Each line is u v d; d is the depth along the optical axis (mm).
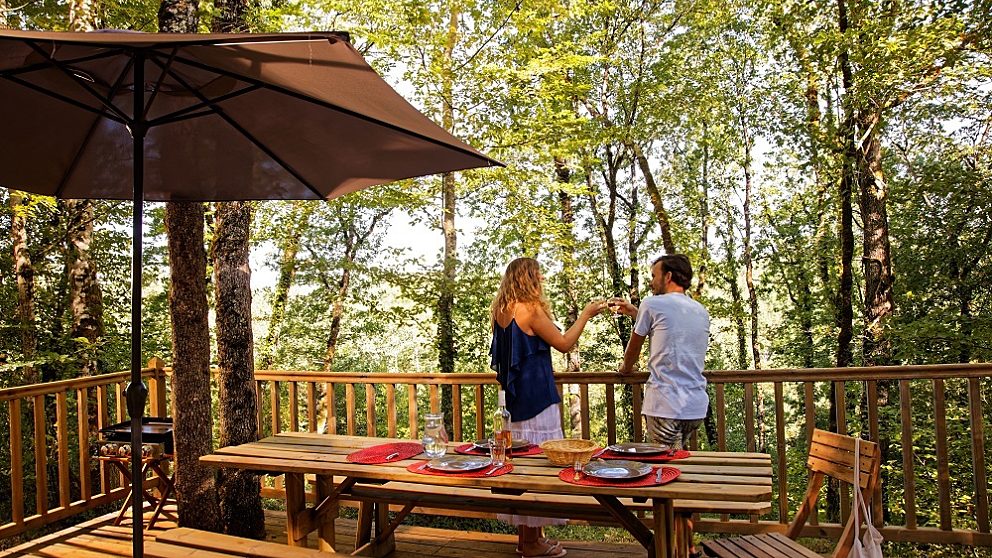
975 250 12055
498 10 10273
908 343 11047
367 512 3734
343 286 15234
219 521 4168
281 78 2178
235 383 4184
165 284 12039
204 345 4164
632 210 17641
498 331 3555
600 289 16891
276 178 3166
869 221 11195
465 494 3297
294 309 15062
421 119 2271
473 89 10523
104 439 4348
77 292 9500
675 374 3508
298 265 13141
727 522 4082
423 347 15008
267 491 5172
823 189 12797
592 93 15227
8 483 9641
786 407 20688
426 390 16672
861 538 3770
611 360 18000
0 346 9703
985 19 8180
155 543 2867
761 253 17641
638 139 14766
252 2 7973
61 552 3623
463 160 2531
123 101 2785
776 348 18203
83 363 9633
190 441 4121
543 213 12328
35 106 2771
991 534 3678
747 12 13625
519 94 10555
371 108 2154
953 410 11484
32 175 3059
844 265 12250
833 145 10383
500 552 3850
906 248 13016
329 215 15086
